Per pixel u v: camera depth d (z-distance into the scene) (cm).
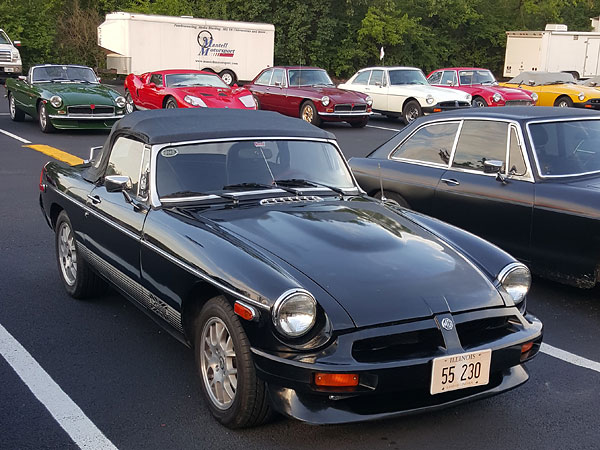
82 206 497
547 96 2123
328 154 484
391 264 353
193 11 3706
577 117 624
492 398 397
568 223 540
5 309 524
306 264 343
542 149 589
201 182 431
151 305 417
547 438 352
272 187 442
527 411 381
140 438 345
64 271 561
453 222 637
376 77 2048
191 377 416
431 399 333
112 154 485
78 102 1502
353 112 1839
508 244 593
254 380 329
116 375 416
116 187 433
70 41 3631
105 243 468
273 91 1952
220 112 495
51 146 1384
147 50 2794
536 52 2933
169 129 441
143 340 470
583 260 535
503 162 602
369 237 378
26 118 1845
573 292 595
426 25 4253
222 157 443
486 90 1919
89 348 455
